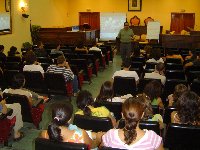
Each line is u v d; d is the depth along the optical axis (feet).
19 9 35.91
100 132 8.73
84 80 24.73
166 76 18.93
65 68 18.79
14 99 13.26
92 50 29.91
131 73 17.99
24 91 13.73
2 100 12.41
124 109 6.68
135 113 6.56
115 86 17.34
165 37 40.86
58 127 6.98
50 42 41.22
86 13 57.82
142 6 55.88
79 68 23.90
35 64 19.65
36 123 14.39
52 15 50.65
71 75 18.88
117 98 12.55
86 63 23.62
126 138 6.59
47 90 18.78
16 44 35.37
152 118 9.62
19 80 13.70
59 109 7.29
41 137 7.35
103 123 9.02
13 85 13.69
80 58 26.07
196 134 8.39
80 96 9.69
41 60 23.50
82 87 24.08
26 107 13.44
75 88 20.83
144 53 28.22
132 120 6.55
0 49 24.64
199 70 20.85
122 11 56.65
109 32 51.93
